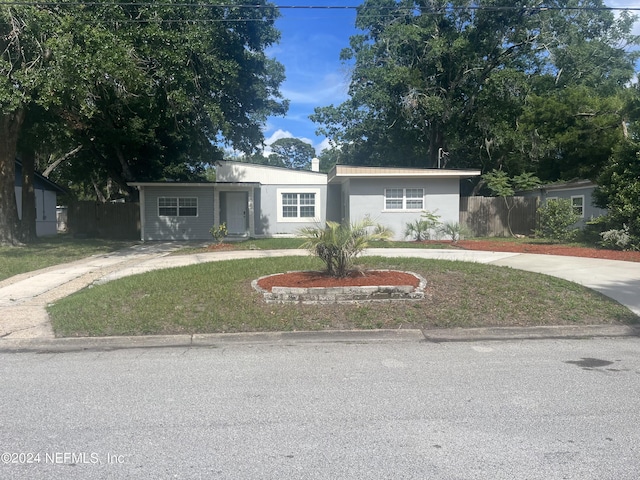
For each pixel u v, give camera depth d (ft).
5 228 57.06
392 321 24.53
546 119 70.49
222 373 17.85
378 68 95.91
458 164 106.22
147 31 47.39
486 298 27.96
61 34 41.19
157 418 13.76
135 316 24.98
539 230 63.46
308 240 30.76
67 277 37.76
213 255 49.47
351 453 11.62
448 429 12.89
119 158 83.76
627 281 33.45
